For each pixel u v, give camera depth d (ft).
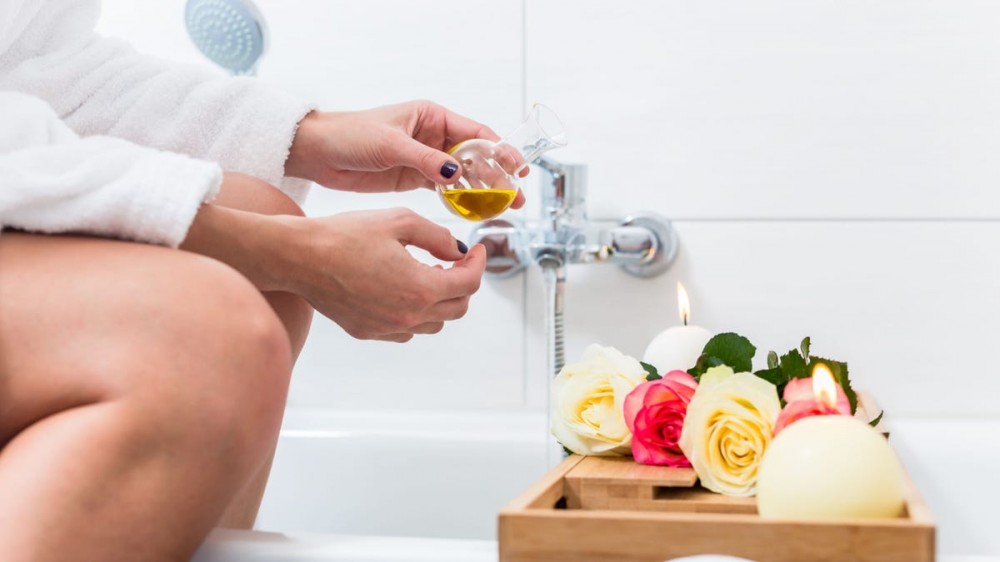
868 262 4.59
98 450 1.97
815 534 1.99
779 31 4.61
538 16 4.78
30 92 3.14
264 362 2.16
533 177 4.79
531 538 2.09
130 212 2.32
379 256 2.77
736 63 4.65
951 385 4.55
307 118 3.55
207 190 2.40
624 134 4.72
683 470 2.60
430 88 4.88
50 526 1.92
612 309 4.75
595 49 4.74
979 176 4.52
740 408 2.51
